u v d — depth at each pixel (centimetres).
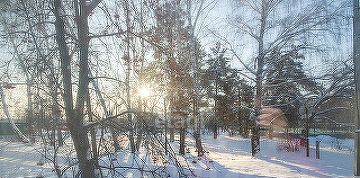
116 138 618
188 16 1848
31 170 1055
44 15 605
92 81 639
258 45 2220
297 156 2153
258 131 2178
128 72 645
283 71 2378
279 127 3128
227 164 1584
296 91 2573
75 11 624
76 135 605
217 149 2497
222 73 2778
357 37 1440
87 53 620
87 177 604
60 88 607
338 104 3628
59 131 626
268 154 2253
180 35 1198
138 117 610
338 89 2561
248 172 1370
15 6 575
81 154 605
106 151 614
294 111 3162
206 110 2864
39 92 607
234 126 3641
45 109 618
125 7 636
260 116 2233
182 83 726
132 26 641
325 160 1964
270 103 2664
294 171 1469
